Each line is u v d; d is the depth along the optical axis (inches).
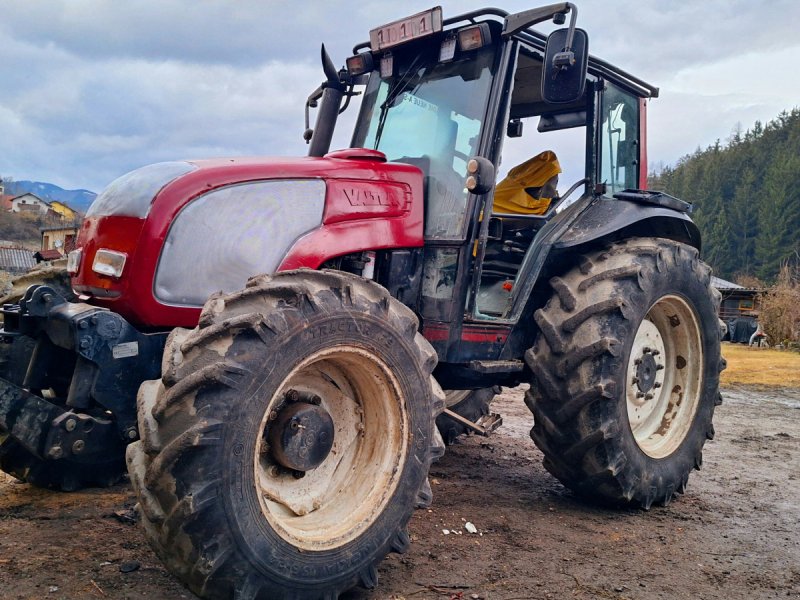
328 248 116.6
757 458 200.1
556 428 139.5
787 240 2370.8
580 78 119.0
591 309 136.6
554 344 138.6
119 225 104.7
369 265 126.4
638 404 154.9
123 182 111.3
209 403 82.2
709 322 161.8
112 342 97.5
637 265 141.7
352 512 98.5
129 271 102.0
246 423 84.0
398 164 132.7
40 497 131.3
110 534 113.9
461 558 114.0
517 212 174.1
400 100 151.6
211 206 106.9
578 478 141.9
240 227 108.7
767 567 116.5
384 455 101.7
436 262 135.6
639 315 140.6
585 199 159.8
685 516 142.9
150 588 95.2
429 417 104.7
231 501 82.5
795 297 797.9
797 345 748.0
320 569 90.8
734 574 113.0
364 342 97.0
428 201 139.9
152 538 85.4
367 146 155.0
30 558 103.1
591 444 135.9
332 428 98.0
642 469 142.6
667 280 149.3
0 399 99.5
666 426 159.3
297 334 89.4
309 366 99.0
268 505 94.3
